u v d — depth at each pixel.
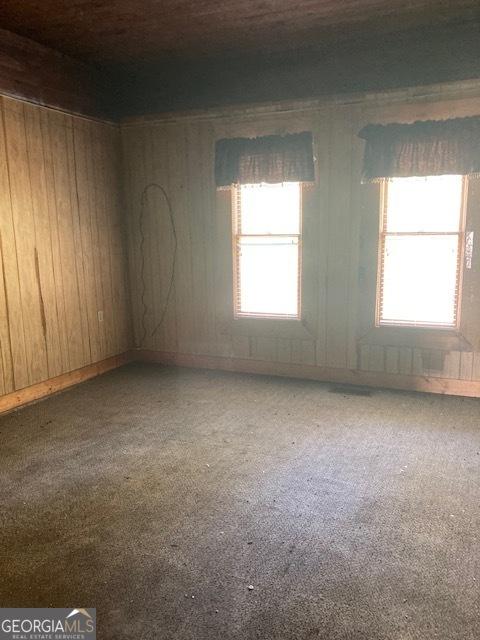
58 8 3.14
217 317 4.48
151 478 2.60
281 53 3.96
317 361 4.19
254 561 1.94
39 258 3.74
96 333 4.38
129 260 4.76
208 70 4.21
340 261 3.97
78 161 4.09
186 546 2.03
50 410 3.58
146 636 1.58
